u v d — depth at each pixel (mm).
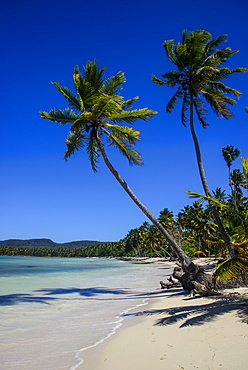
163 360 5203
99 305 12773
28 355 6109
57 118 15336
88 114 14227
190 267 13969
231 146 39219
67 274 34188
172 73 16531
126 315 10453
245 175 8734
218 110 16266
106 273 36906
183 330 6848
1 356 6043
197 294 13203
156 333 7082
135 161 15797
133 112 15180
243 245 10656
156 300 13453
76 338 7406
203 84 16656
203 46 15969
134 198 15102
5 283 21938
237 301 9609
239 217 8430
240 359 4695
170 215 83375
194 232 61656
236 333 5941
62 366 5422
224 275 7215
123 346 6418
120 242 166000
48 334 7852
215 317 7520
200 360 4930
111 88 15914
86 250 191250
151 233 85250
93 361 5629
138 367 5051
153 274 34844
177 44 15969
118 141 15531
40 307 11992
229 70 15977
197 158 15609
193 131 15961
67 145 15914
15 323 9125
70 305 12656
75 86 15039
